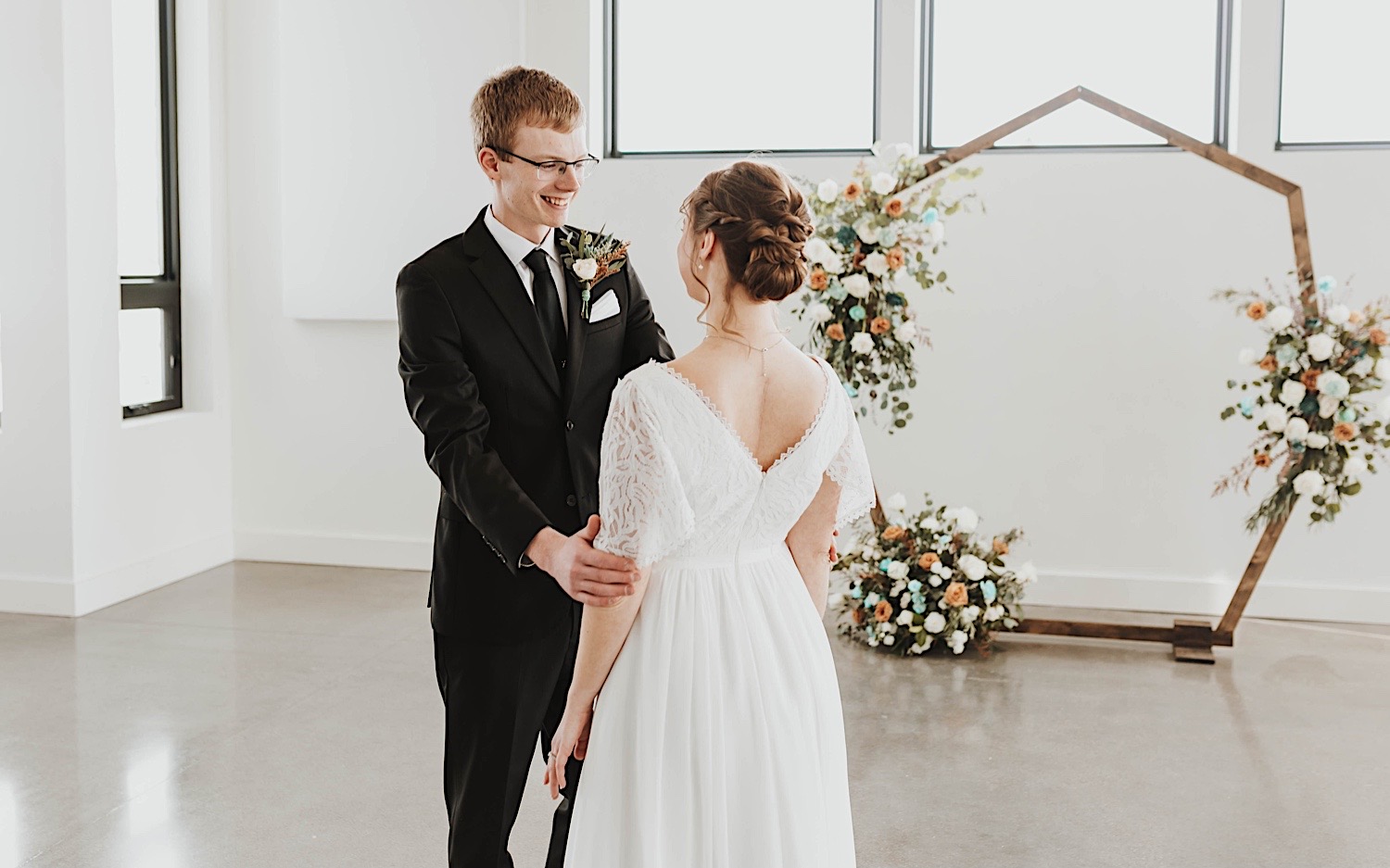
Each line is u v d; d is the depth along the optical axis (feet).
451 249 8.64
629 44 20.42
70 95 17.43
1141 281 18.28
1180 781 12.58
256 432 21.13
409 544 20.76
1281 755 13.25
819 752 7.09
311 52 20.06
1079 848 11.15
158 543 19.62
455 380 8.38
